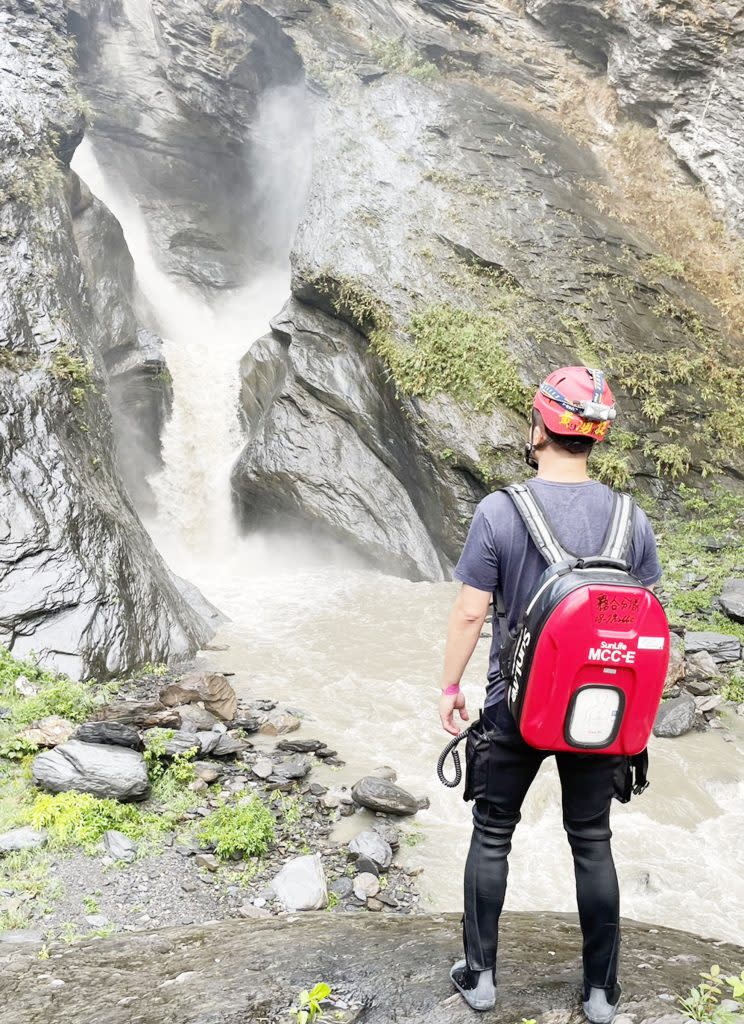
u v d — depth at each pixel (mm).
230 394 17719
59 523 9641
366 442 14656
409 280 15062
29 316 11984
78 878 5039
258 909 4859
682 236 17422
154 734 6855
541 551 2188
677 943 3008
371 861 5465
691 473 14000
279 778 6578
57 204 14438
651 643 2066
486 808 2338
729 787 6965
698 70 17875
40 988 3068
